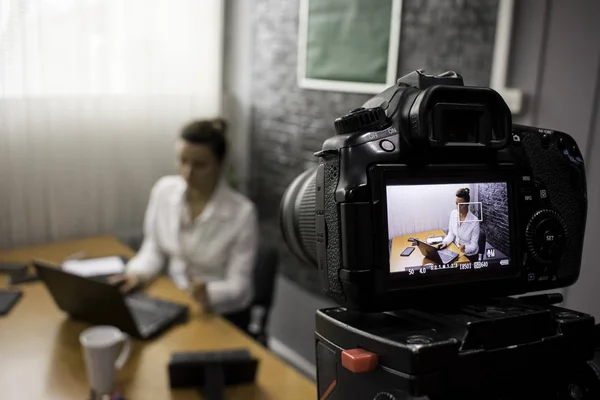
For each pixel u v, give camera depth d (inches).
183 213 78.1
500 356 24.9
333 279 26.3
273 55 101.1
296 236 32.0
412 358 23.0
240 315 73.2
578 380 27.5
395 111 26.8
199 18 103.7
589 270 50.0
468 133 28.0
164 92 102.9
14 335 56.9
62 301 59.5
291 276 100.6
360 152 25.4
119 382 48.5
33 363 51.4
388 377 24.0
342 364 26.1
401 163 26.1
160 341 56.4
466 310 27.7
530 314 26.2
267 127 105.0
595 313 49.3
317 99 90.4
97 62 95.4
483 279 27.8
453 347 23.7
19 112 90.1
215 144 74.4
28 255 83.5
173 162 106.1
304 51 91.4
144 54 99.5
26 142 91.6
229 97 111.7
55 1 90.1
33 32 89.0
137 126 101.3
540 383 26.6
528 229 28.9
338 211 25.4
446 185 27.2
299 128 95.7
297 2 92.7
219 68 107.3
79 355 53.3
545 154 29.8
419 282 26.3
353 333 26.0
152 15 99.3
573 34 51.9
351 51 81.7
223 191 77.6
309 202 30.7
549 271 29.7
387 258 25.5
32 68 90.0
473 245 27.8
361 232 24.8
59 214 97.0
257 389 48.3
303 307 97.7
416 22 71.1
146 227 83.0
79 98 94.7
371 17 77.5
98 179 99.5
